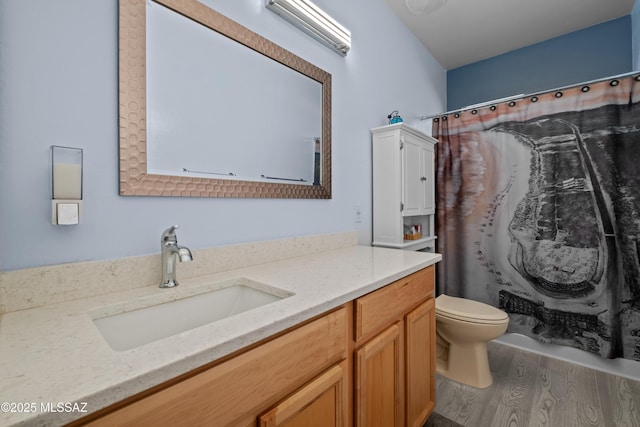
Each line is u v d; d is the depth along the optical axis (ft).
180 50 3.32
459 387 5.59
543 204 6.77
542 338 6.75
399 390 3.71
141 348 1.70
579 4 7.34
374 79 6.75
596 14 7.73
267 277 3.36
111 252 2.84
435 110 9.88
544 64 8.94
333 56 5.55
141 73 3.00
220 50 3.70
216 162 3.67
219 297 3.21
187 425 1.64
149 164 3.08
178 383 1.61
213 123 3.64
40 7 2.44
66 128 2.57
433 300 4.68
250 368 1.96
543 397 5.25
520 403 5.08
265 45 4.22
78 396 1.28
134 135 2.95
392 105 7.45
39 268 2.41
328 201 5.42
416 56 8.66
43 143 2.46
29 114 2.39
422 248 7.27
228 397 1.83
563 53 8.65
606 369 6.08
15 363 1.55
